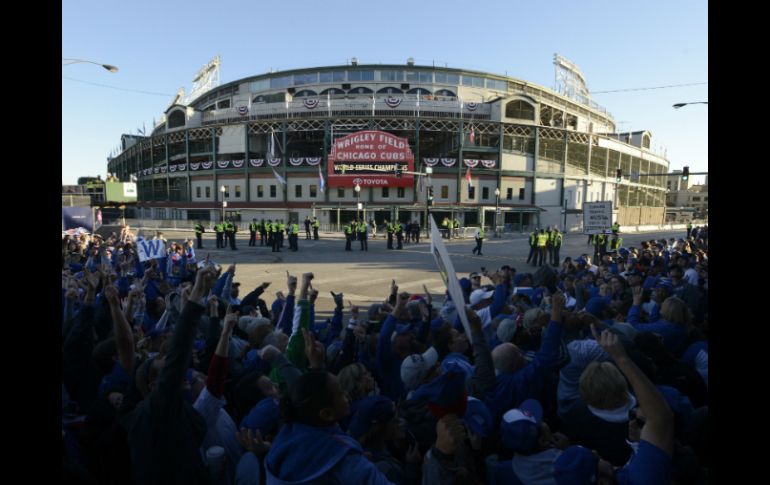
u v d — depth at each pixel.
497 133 49.22
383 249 29.27
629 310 5.88
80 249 12.33
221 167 51.16
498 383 3.36
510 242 37.72
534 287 8.25
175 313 5.22
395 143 45.94
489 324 5.54
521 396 3.27
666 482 1.92
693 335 4.63
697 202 112.06
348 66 54.38
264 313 7.74
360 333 4.54
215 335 4.04
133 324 5.07
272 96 56.94
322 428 1.94
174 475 2.07
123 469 2.63
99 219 28.77
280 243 27.52
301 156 55.19
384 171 46.03
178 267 10.52
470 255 26.56
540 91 60.44
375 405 2.64
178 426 2.10
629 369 2.03
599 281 8.38
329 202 48.94
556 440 2.83
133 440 2.10
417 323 5.34
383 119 47.47
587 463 2.10
